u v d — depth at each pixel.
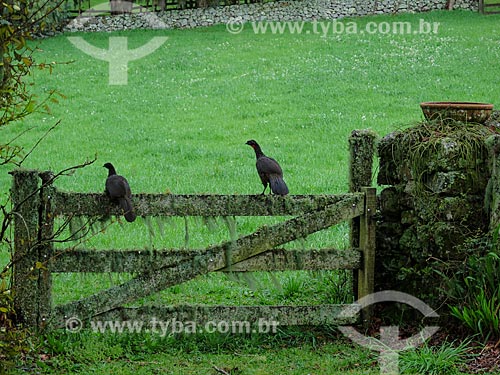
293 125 25.98
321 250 9.95
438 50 35.94
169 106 29.61
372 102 28.22
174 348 9.42
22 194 9.24
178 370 8.79
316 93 30.03
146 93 31.72
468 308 9.30
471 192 9.56
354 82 31.36
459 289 9.34
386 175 10.64
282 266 9.85
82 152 23.64
